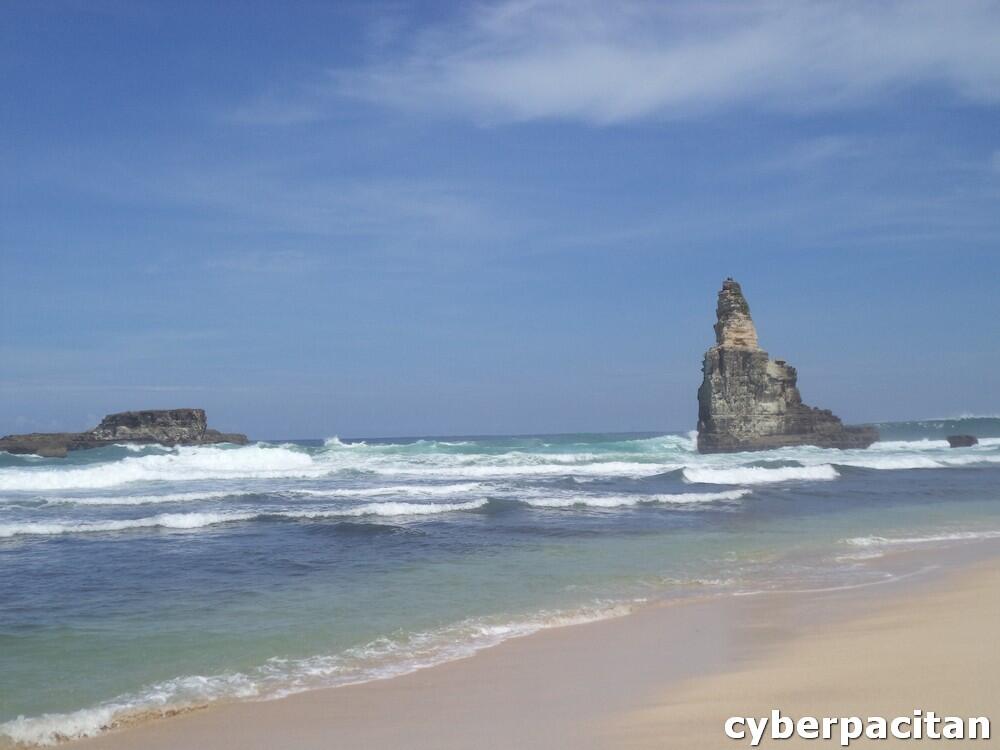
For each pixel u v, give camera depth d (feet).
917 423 302.25
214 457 138.10
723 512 77.15
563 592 42.19
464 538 60.75
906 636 29.01
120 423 222.28
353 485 107.24
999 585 39.40
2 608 38.83
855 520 71.61
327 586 44.04
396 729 21.74
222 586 44.11
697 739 19.08
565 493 93.71
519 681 26.43
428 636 33.32
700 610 37.35
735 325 206.18
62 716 23.62
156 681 27.50
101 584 44.60
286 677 27.73
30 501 83.66
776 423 204.64
